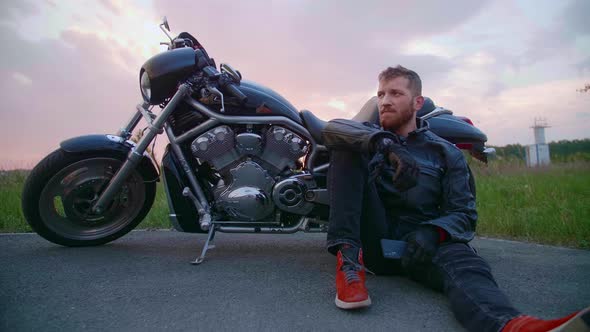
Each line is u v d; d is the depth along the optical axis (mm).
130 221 3002
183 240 3299
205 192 2797
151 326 1746
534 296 2160
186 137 2664
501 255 2975
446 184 2248
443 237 2059
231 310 1917
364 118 2816
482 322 1591
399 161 1875
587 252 3062
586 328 1258
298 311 1923
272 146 2656
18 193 4664
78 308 1910
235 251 2988
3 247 2902
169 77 2652
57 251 2814
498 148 8945
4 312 1852
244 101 2609
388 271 2322
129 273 2398
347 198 2121
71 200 2861
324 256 2896
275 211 2713
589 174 7004
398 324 1806
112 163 2869
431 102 3043
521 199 4840
